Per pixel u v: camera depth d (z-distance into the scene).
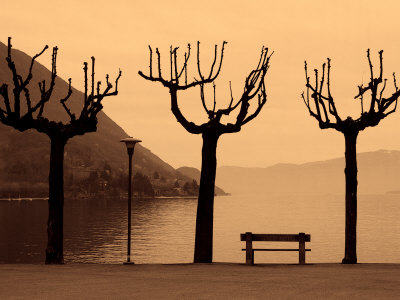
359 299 17.80
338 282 21.91
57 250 33.62
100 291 19.89
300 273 25.56
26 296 18.86
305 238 30.78
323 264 31.38
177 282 22.20
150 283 21.94
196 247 34.78
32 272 26.55
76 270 27.62
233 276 24.23
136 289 20.33
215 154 35.09
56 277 24.17
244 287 20.61
